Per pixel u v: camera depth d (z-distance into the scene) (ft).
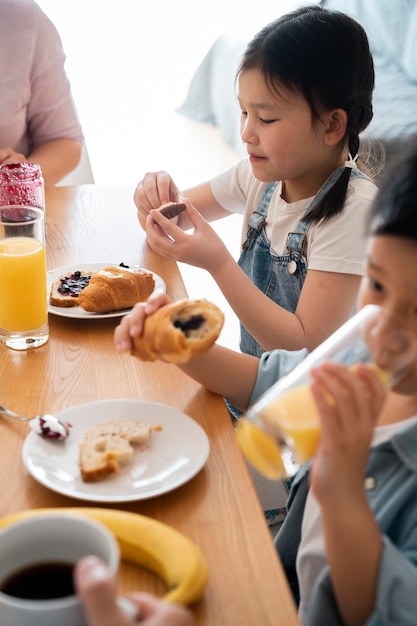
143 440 2.96
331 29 4.56
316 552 2.91
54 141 7.16
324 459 2.27
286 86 4.50
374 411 2.27
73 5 18.80
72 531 2.04
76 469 2.82
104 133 15.79
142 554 2.37
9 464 2.87
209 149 15.28
